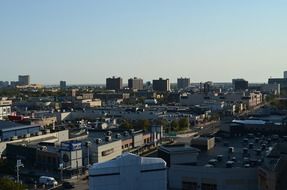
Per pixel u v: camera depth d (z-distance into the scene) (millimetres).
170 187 119375
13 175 140375
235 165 118750
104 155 151875
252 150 139750
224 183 112188
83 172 142875
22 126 186875
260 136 169375
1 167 144125
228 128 178250
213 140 147625
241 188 112125
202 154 135750
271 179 103250
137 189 91125
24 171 144625
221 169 112562
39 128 196500
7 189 107625
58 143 160375
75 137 180250
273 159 113000
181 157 122688
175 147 128875
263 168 107500
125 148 172750
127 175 90562
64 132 189375
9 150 155875
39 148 149125
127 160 90812
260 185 109688
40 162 147000
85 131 197500
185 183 117625
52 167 143500
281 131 176250
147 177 91938
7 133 177000
